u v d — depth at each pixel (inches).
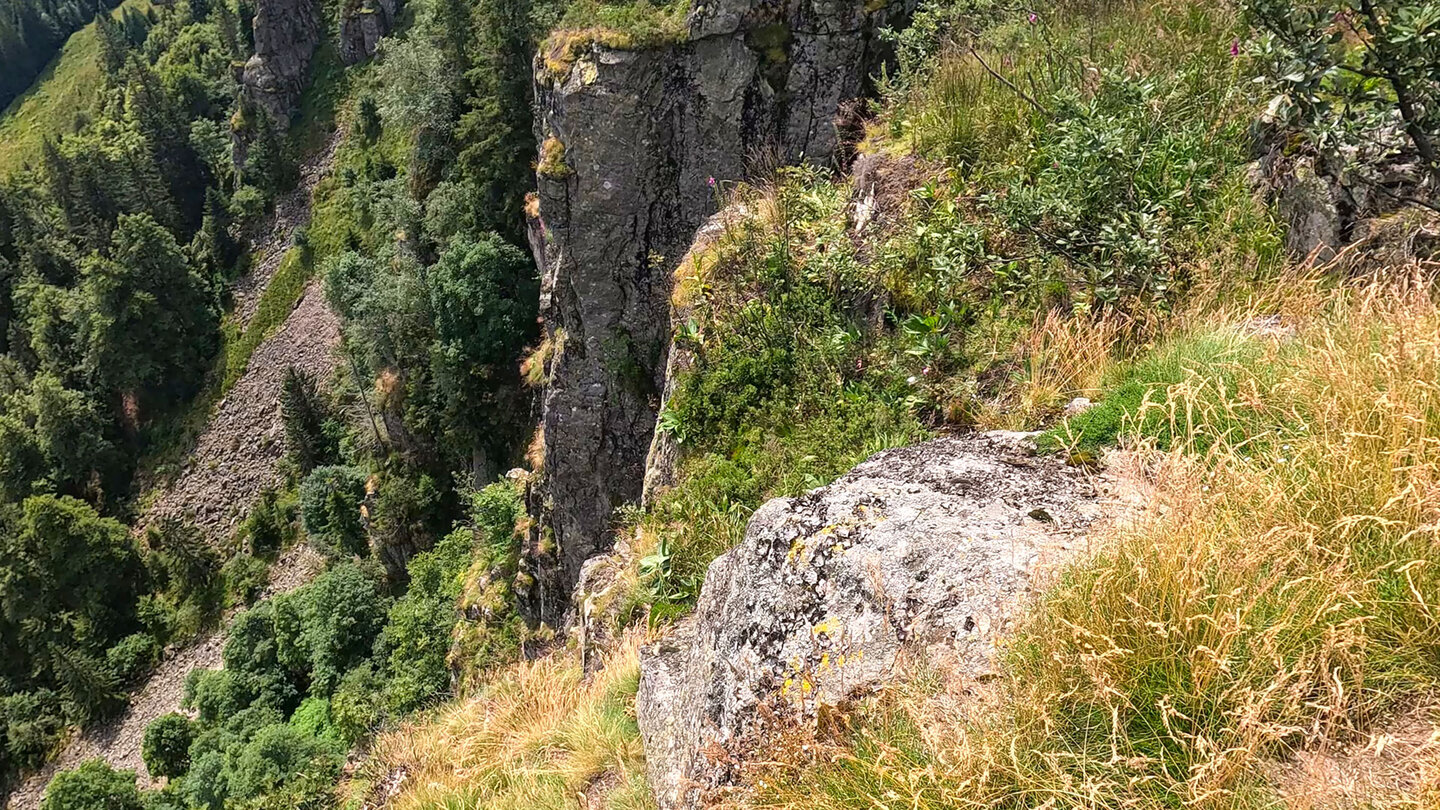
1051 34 270.7
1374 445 101.4
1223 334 150.2
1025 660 101.2
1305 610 89.6
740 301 305.9
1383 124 140.7
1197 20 239.1
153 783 1430.9
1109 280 188.7
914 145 281.9
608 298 614.2
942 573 122.0
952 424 200.2
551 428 668.7
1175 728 85.0
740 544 160.2
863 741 108.3
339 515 1526.8
